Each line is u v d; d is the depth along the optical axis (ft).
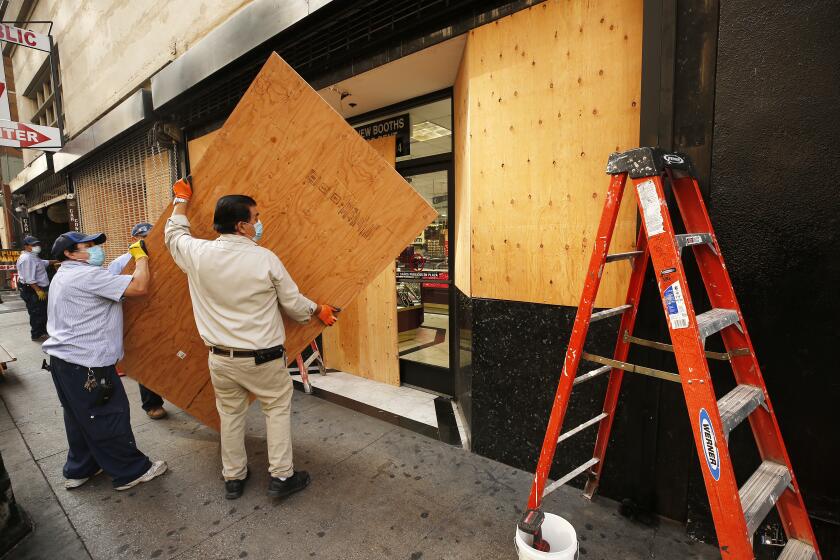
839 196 4.82
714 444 3.82
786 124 5.06
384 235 7.09
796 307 5.16
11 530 6.17
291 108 6.95
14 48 32.78
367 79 10.75
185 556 5.95
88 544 6.22
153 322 8.40
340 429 10.03
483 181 8.13
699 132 5.62
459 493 7.36
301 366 12.62
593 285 4.96
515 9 7.36
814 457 5.20
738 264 5.48
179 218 7.18
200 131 16.03
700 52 5.53
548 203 7.23
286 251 7.57
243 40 12.06
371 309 13.65
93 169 23.89
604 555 5.83
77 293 6.98
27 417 11.12
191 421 10.69
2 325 25.18
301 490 7.50
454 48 8.92
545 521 5.33
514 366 7.90
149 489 7.64
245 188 7.41
